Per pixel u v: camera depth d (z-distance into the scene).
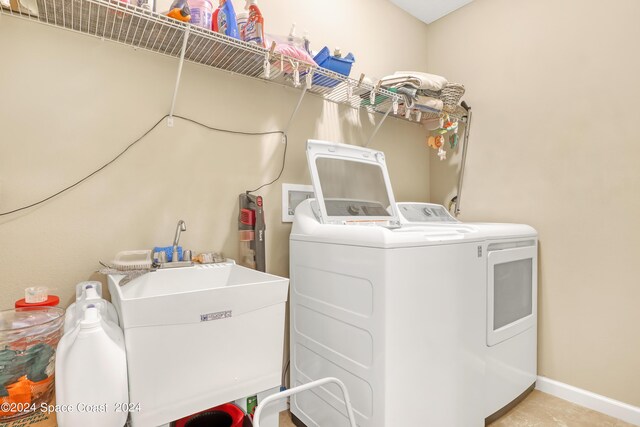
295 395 1.65
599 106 1.77
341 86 1.80
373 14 2.29
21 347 0.92
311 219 1.58
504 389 1.67
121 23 1.20
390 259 1.16
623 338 1.68
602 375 1.74
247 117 1.68
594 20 1.79
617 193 1.71
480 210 2.29
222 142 1.60
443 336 1.32
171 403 0.92
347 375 1.32
